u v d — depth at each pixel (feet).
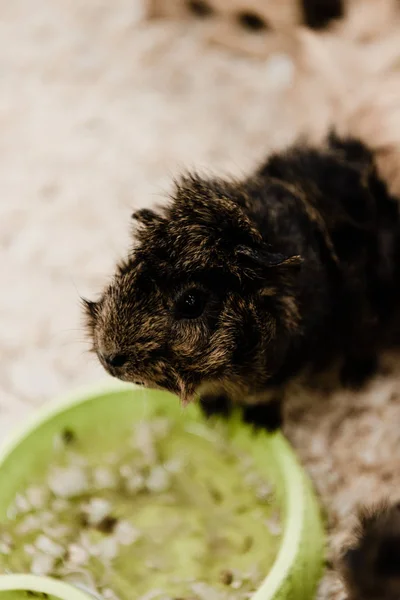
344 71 1.95
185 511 1.67
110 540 1.64
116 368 1.47
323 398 1.78
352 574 1.46
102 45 2.42
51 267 1.99
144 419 1.72
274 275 1.49
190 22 2.45
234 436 1.70
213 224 1.46
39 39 2.46
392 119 1.84
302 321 1.57
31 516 1.65
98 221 2.04
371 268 1.67
